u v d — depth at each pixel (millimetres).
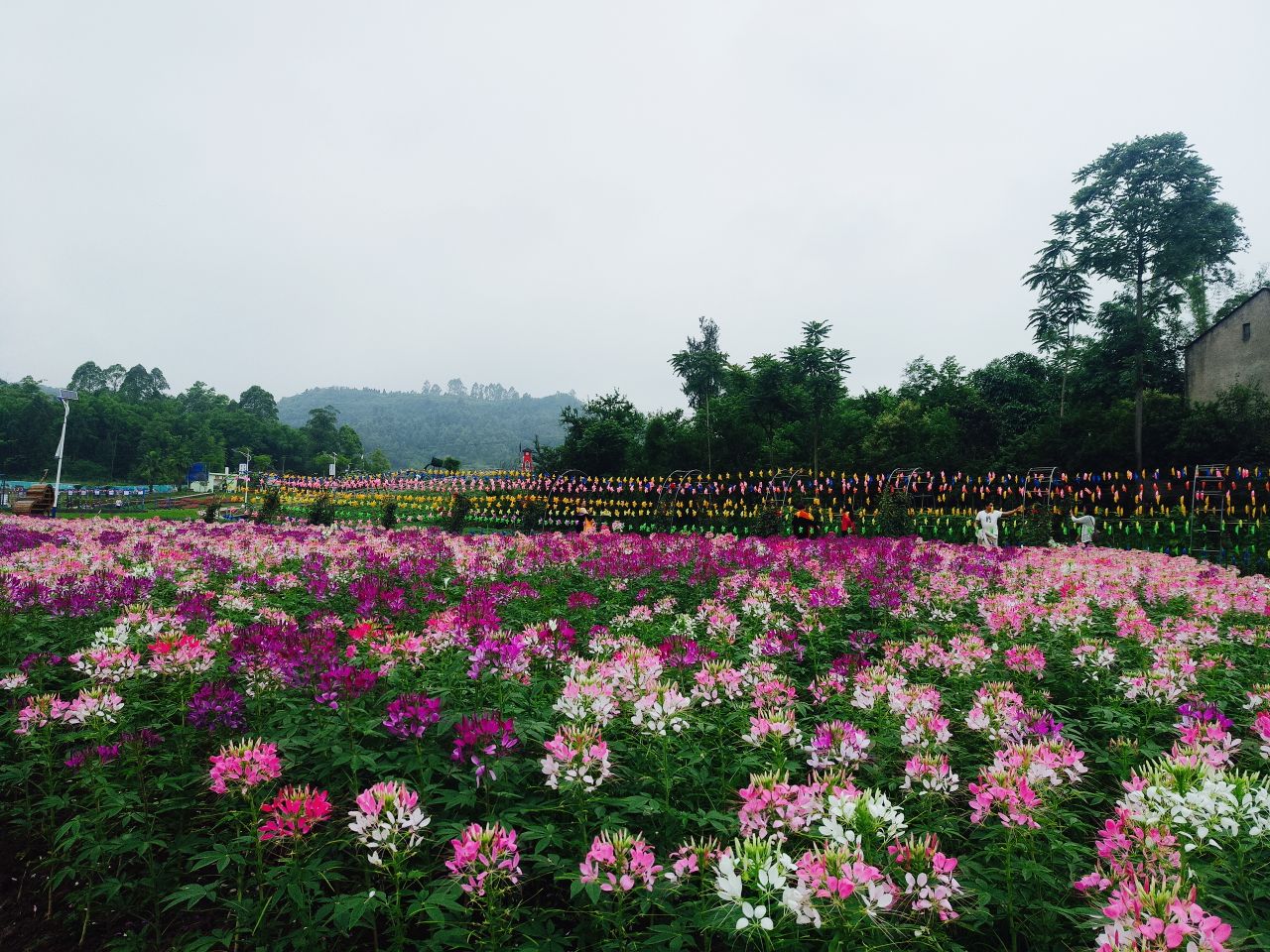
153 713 4879
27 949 3363
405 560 11070
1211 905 2705
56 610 6438
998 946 3014
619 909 2701
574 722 3875
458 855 2664
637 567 10328
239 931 3113
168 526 16594
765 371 42875
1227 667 5820
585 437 46562
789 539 13156
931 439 43094
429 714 3738
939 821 3439
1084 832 3654
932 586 8758
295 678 4348
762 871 2391
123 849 3523
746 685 4664
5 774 4145
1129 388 43062
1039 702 5262
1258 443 33062
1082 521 19734
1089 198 40062
